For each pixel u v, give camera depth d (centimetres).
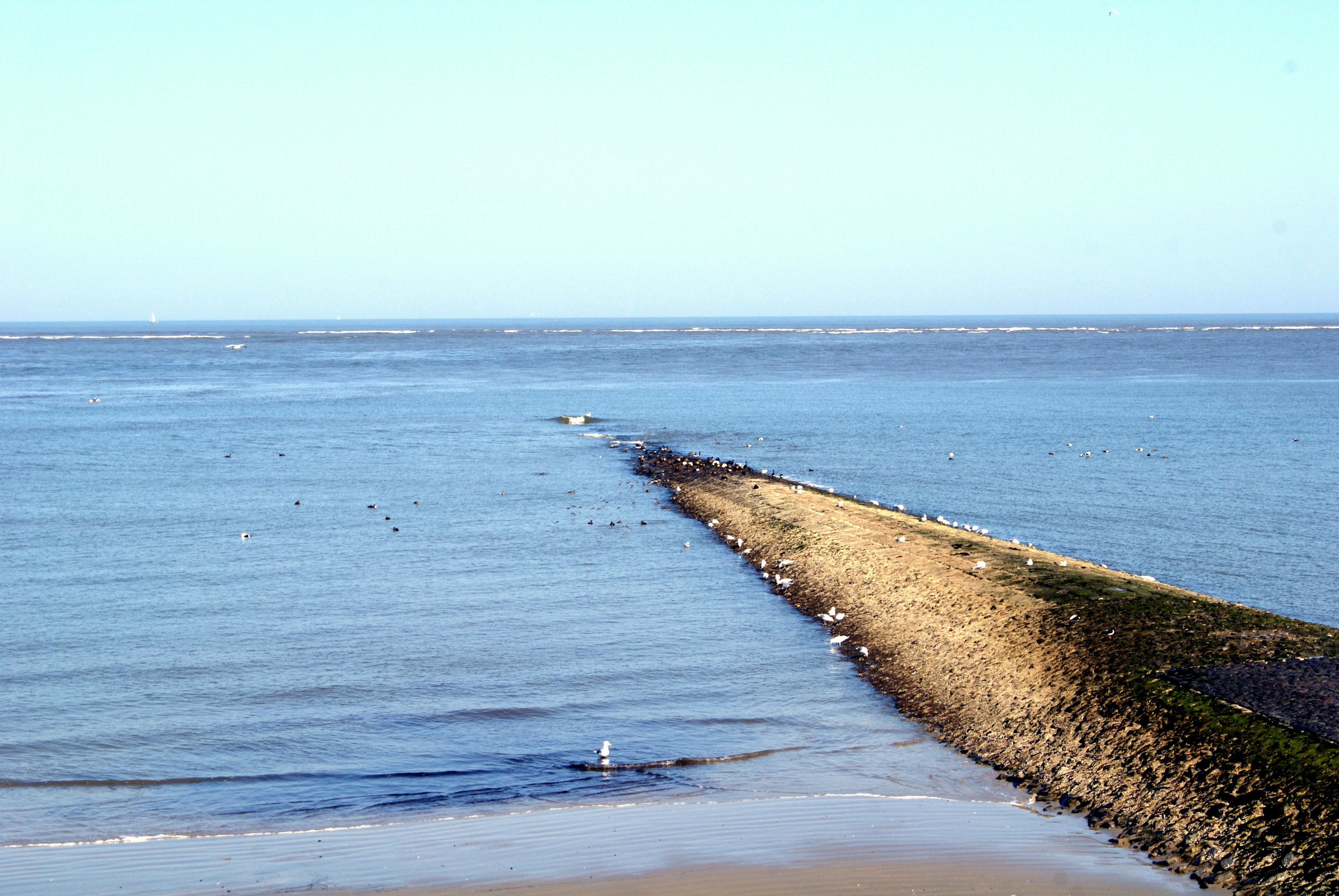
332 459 7338
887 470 6638
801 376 16138
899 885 1716
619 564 4219
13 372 17250
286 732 2459
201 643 3136
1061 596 3022
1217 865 1719
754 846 1872
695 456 7044
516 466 6994
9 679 2808
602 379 15675
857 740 2425
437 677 2845
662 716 2578
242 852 1862
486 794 2131
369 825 1978
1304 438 8031
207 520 5134
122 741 2400
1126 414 10000
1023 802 2073
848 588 3594
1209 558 4150
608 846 1878
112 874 1777
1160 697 2200
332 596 3681
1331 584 3738
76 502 5631
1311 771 1800
